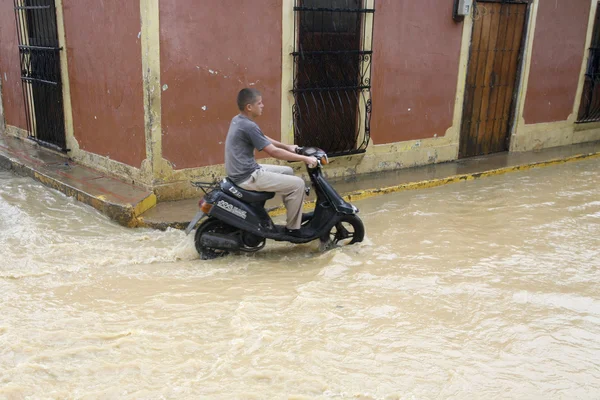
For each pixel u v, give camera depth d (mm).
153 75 6250
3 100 9969
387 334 3834
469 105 9734
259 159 7441
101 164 7449
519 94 10305
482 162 9688
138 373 3293
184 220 6070
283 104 7426
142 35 6133
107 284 4621
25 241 5484
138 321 3938
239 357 3480
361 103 8227
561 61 10820
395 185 7957
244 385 3193
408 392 3168
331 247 5680
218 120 6898
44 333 3686
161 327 3863
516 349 3686
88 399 3023
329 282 4762
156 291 4508
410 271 5062
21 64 8805
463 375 3346
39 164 7914
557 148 11219
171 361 3426
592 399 3166
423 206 7277
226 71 6805
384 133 8656
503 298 4488
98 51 6973
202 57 6578
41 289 4461
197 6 6395
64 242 5531
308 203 6973
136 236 5777
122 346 3584
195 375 3285
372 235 6098
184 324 3910
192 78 6562
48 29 7977
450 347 3686
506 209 7195
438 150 9461
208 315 4062
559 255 5590
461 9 8797
